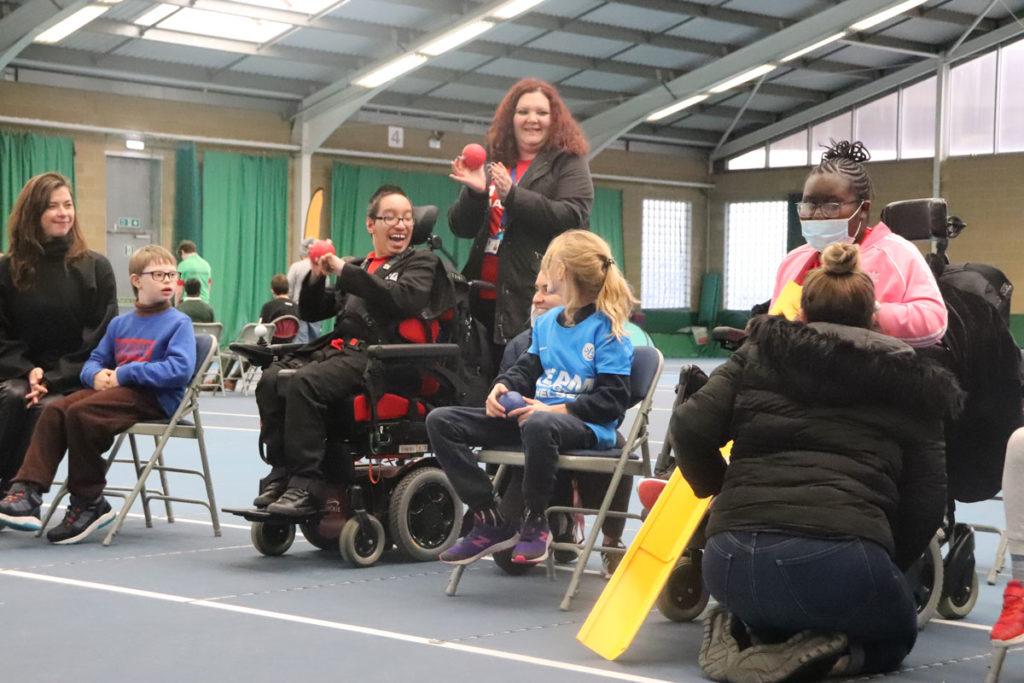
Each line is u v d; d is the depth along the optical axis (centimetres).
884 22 2186
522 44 1995
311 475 449
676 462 355
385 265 477
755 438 303
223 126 2009
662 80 2177
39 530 496
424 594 404
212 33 1786
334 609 377
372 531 454
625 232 2619
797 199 2631
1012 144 2350
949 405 300
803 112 2597
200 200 1986
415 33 1819
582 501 448
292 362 470
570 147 480
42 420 496
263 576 429
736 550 299
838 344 294
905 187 2462
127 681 291
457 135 2306
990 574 451
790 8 1995
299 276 1380
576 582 387
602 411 399
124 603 379
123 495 531
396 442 468
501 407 401
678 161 2708
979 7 2202
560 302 425
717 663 305
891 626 302
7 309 529
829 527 289
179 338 504
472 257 500
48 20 1505
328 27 1756
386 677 297
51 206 523
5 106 1777
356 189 2166
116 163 1900
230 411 1164
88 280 528
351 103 1978
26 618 358
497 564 452
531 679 298
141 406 500
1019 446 289
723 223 2747
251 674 298
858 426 297
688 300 2739
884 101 2488
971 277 366
